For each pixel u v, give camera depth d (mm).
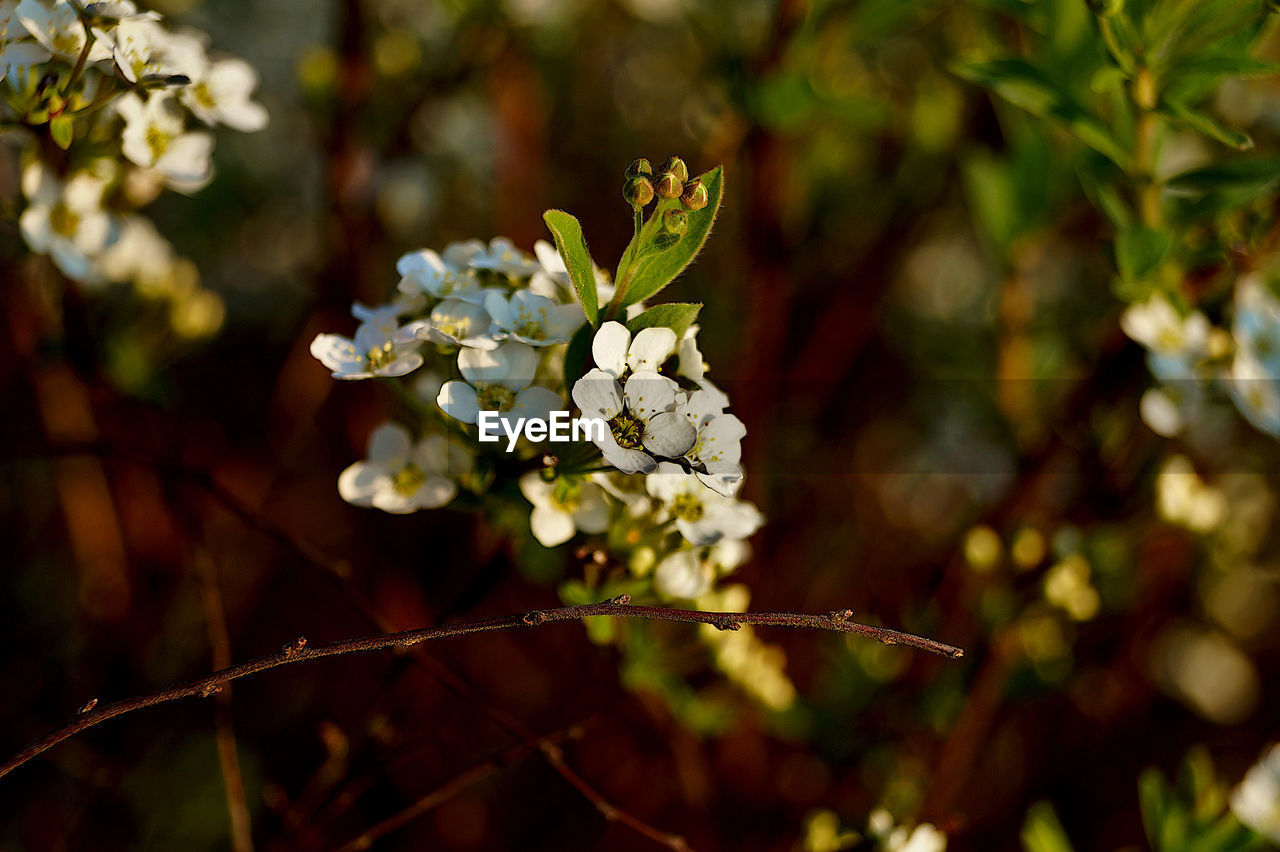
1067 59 236
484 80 334
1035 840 242
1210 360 238
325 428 334
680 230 191
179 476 228
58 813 269
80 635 292
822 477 341
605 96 399
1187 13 220
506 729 222
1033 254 289
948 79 314
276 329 362
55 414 271
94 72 216
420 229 350
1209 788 243
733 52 278
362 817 291
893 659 281
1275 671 339
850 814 277
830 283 345
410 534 319
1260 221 239
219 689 189
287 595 319
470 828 294
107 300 254
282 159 380
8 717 272
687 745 273
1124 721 326
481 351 198
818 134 320
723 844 286
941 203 334
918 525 345
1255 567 323
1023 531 265
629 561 208
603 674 258
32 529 312
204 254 358
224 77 223
